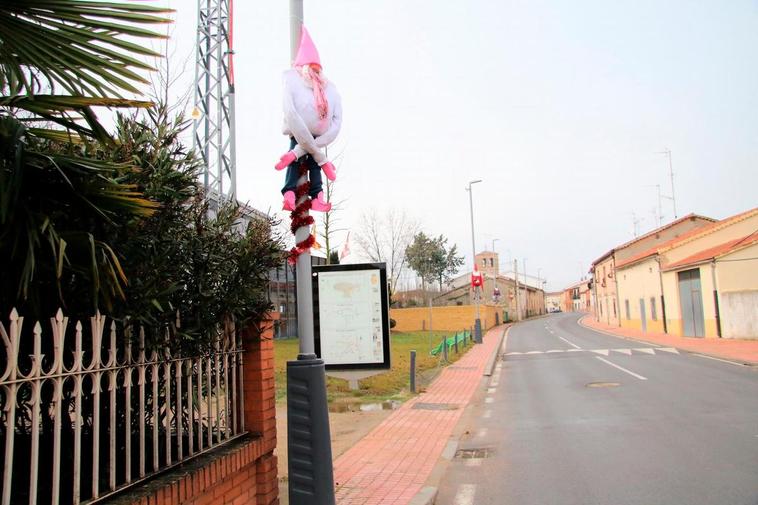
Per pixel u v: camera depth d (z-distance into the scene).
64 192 3.20
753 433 8.59
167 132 4.16
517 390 15.00
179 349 3.92
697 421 9.69
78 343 3.04
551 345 31.98
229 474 4.27
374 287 12.23
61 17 2.87
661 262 36.31
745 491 6.04
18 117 3.18
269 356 5.13
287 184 4.57
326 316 12.29
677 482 6.47
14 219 2.84
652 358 21.12
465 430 10.11
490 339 39.91
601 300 62.94
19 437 3.73
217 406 4.45
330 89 4.57
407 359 23.36
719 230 35.31
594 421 10.25
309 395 4.30
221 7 14.66
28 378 2.73
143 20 2.98
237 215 4.66
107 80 3.15
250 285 4.53
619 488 6.39
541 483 6.77
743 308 27.19
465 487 6.80
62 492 3.38
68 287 3.43
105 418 3.90
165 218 3.97
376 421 11.02
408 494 6.43
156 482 3.57
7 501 2.63
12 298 3.17
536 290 116.44
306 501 4.21
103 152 3.79
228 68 14.50
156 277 3.62
